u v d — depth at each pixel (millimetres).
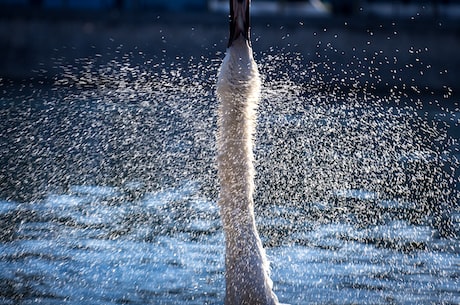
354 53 55469
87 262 18641
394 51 55750
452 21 59781
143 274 17984
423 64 55344
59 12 64812
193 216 22828
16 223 21828
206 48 61031
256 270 14492
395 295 17172
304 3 74750
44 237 20500
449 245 20547
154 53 61312
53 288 17109
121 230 21219
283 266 18922
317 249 20125
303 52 55656
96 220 22219
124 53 62188
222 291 17266
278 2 74812
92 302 16438
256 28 56500
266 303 14477
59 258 19031
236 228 14562
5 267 18312
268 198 24469
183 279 17875
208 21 61750
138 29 61875
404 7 72062
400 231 21500
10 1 77500
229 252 14578
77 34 63594
